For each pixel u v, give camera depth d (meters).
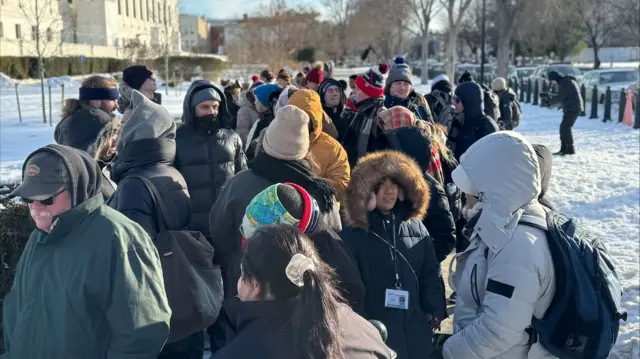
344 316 2.02
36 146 14.12
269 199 2.58
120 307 2.31
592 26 54.19
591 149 14.09
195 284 3.17
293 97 4.11
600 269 2.53
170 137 3.49
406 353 3.01
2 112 21.42
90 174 2.37
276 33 54.34
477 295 2.66
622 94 19.02
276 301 1.90
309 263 1.86
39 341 2.30
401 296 3.02
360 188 3.10
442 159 4.97
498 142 2.59
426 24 51.59
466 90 6.14
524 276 2.46
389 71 6.68
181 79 39.72
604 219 7.88
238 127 7.91
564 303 2.50
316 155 4.02
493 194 2.55
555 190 9.66
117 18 55.78
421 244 3.21
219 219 3.35
